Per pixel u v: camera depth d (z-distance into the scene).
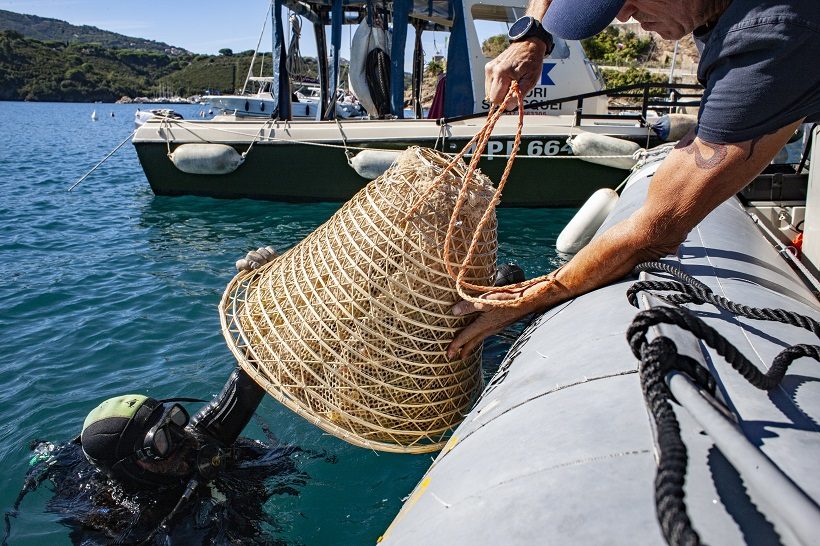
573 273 2.38
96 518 3.00
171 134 9.79
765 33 1.65
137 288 6.31
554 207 9.24
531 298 2.45
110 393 4.25
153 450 2.85
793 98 1.71
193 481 2.98
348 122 9.32
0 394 4.28
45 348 4.97
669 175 2.03
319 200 9.72
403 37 9.49
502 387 2.10
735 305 1.80
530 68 2.40
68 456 3.42
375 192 2.63
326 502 3.20
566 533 1.17
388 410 2.65
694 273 2.39
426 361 2.60
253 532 2.99
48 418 3.96
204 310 5.69
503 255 7.10
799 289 2.62
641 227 2.15
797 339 1.89
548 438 1.51
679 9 1.90
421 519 1.52
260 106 14.91
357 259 2.54
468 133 8.91
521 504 1.30
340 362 2.59
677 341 1.49
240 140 9.55
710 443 1.27
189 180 10.01
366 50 9.95
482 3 9.70
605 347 1.89
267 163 9.58
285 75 10.13
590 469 1.33
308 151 9.34
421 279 2.48
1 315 5.65
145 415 2.96
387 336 2.54
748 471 1.02
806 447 1.29
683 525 0.93
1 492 3.26
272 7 9.84
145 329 5.29
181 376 4.46
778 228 4.35
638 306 1.96
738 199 4.49
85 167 16.22
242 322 2.88
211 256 7.42
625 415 1.49
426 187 2.53
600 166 8.86
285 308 2.73
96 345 5.00
